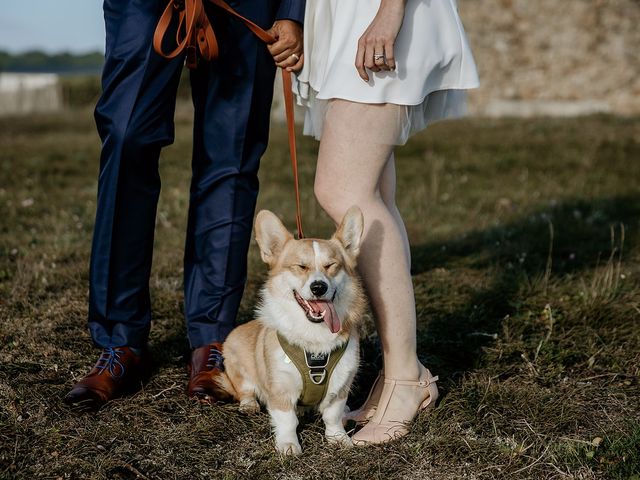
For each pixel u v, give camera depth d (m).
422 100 2.64
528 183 8.24
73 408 2.85
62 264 4.98
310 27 2.91
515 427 2.89
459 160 9.70
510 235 5.88
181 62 3.01
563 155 9.86
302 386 2.70
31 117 18.77
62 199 7.33
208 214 3.27
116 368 3.04
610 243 5.59
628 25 15.93
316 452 2.67
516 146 10.66
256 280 4.67
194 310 3.30
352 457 2.61
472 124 13.59
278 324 2.75
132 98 2.91
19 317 3.90
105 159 2.99
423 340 3.73
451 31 2.71
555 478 2.51
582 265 5.10
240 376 3.06
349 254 2.86
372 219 2.71
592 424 2.93
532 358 3.56
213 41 2.99
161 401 3.00
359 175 2.67
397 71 2.58
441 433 2.78
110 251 3.03
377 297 2.78
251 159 3.30
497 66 16.52
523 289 4.45
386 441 2.73
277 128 12.71
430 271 4.99
